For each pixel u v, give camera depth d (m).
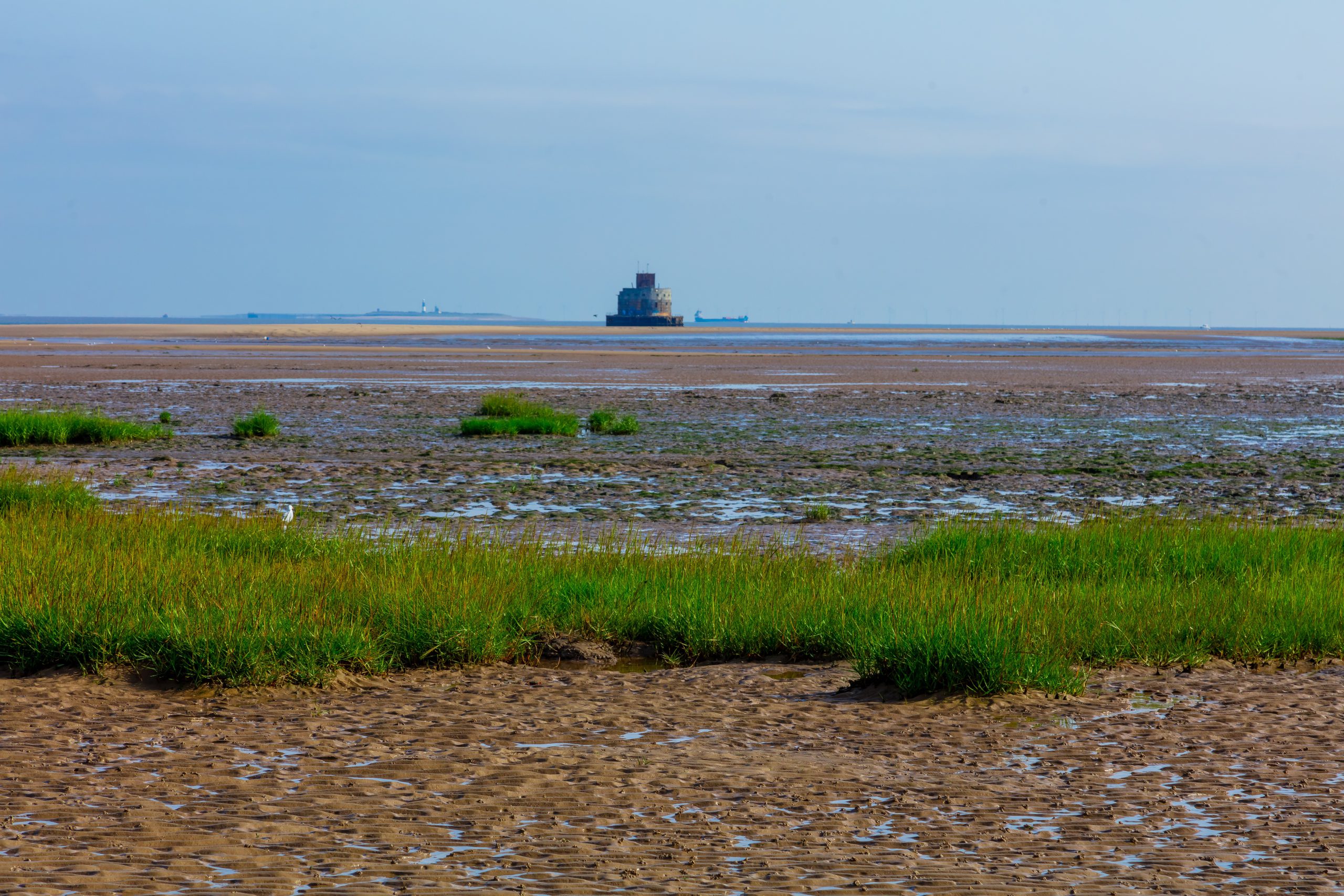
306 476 61.03
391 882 14.34
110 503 50.97
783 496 56.44
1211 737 21.19
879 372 171.00
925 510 52.78
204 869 14.66
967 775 18.91
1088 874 14.79
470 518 49.22
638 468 65.50
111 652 25.05
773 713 22.67
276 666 24.33
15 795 17.31
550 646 27.89
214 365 171.88
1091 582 32.47
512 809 17.02
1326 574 33.78
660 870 14.84
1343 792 18.11
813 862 15.13
